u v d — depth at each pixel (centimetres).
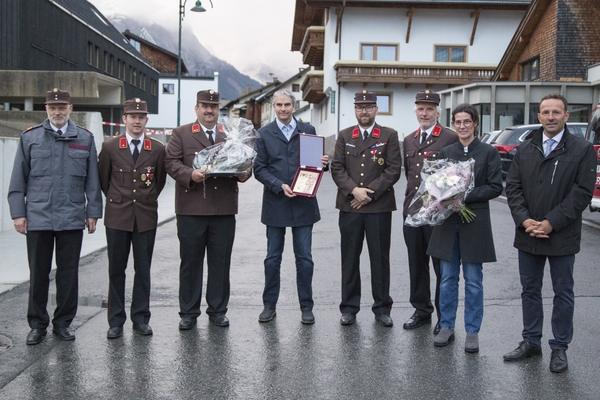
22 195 524
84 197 540
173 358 489
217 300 576
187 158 564
